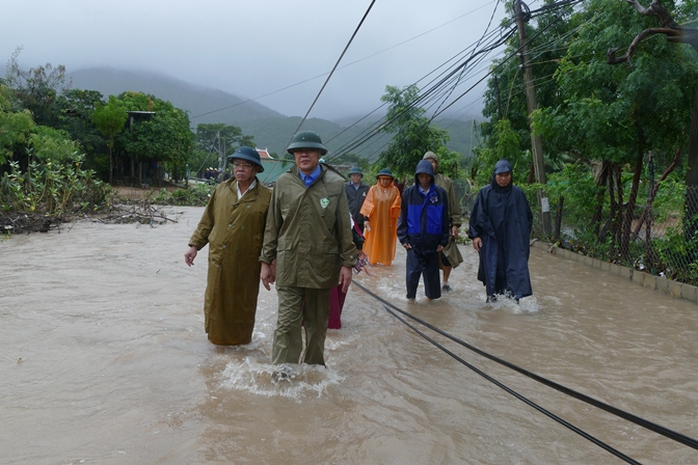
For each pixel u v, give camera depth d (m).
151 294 6.24
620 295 7.01
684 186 8.48
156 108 44.81
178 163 45.22
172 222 16.56
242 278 4.33
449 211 7.03
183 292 6.40
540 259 10.44
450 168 22.67
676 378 3.97
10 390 3.44
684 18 8.22
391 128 22.58
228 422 3.06
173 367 3.90
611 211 9.51
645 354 4.54
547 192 11.80
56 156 24.52
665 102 7.89
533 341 4.87
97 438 2.83
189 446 2.76
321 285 3.82
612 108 8.26
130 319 5.13
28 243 10.75
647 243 8.20
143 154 41.22
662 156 10.39
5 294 6.05
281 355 3.78
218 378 3.73
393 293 6.99
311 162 3.86
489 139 16.33
